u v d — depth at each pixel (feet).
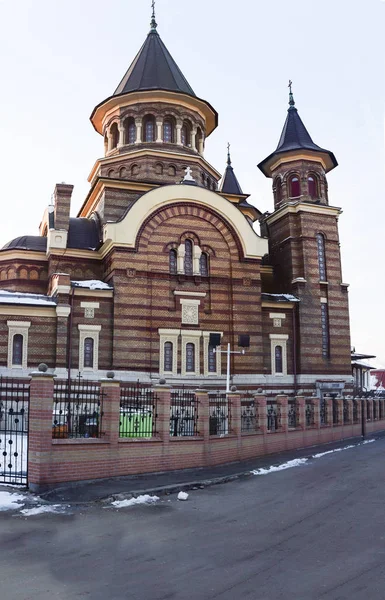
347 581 27.45
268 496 51.16
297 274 142.82
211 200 131.44
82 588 26.63
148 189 139.33
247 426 84.53
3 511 43.29
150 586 26.89
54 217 135.33
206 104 151.84
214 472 65.31
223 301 129.39
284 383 132.87
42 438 51.49
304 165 152.05
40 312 114.42
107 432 58.13
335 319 142.41
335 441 108.99
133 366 117.91
